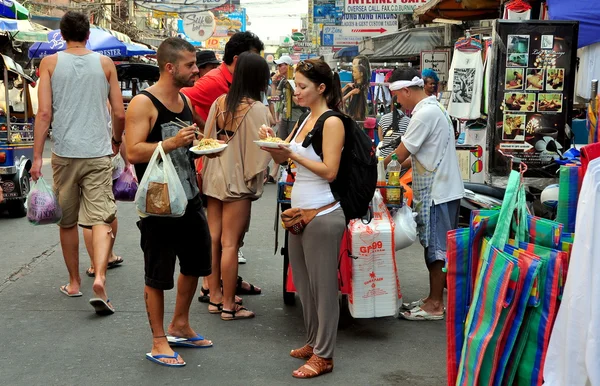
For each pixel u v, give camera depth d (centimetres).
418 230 529
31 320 518
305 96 412
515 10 946
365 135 413
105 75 552
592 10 802
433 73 687
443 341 482
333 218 404
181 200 405
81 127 540
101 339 478
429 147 511
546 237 323
